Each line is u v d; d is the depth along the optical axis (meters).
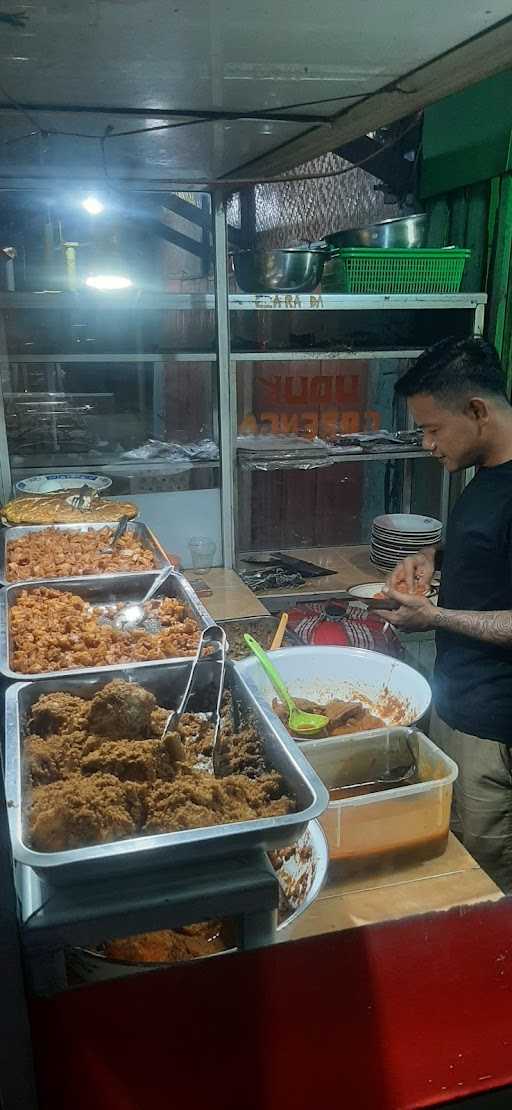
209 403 3.62
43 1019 0.62
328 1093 0.61
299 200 4.18
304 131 1.92
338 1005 0.64
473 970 0.67
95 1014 0.62
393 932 0.70
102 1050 0.60
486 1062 0.63
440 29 1.17
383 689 1.56
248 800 0.93
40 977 0.72
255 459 3.05
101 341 3.21
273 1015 0.64
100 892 0.76
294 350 3.03
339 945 0.69
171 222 4.02
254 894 0.78
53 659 1.49
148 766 0.91
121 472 3.02
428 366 1.85
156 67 1.37
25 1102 0.57
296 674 1.60
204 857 0.78
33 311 3.06
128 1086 0.59
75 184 2.64
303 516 3.63
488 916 0.72
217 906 0.77
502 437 1.87
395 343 3.42
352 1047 0.62
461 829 2.06
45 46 1.24
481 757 1.96
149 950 0.81
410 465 3.61
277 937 0.85
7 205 3.12
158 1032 0.62
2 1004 0.56
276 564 3.27
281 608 2.91
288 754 0.96
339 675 1.61
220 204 2.75
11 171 2.56
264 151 2.27
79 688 1.22
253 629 2.50
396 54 1.31
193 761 1.05
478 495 1.91
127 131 1.95
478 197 3.04
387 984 0.66
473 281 3.15
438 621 1.84
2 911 0.56
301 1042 0.62
